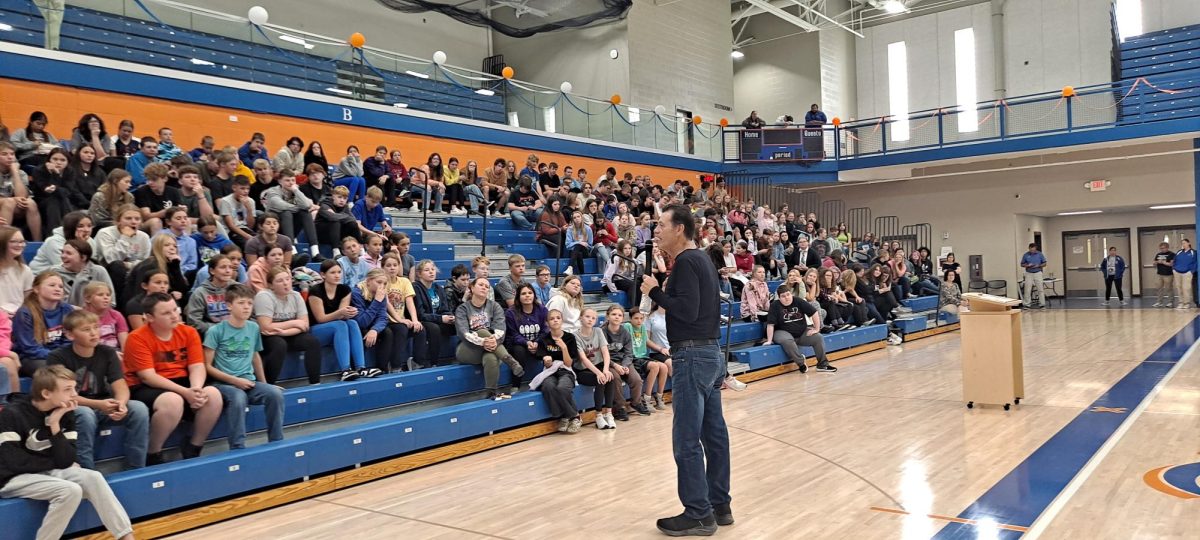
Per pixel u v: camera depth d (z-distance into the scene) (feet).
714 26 66.54
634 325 24.08
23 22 30.73
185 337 15.40
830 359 35.06
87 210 20.90
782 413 22.59
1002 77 67.00
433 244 31.32
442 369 20.47
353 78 41.55
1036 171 62.23
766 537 12.01
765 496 14.23
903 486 14.46
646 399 23.67
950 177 65.82
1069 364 29.55
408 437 17.56
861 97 74.54
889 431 19.39
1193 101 49.47
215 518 14.03
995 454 16.55
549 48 60.13
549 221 35.96
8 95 30.09
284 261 20.63
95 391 13.85
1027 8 65.92
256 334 16.75
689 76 63.00
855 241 58.44
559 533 12.62
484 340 20.62
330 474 16.07
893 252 53.16
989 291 63.57
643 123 57.31
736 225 46.16
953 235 65.82
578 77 58.85
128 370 14.70
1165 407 20.59
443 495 15.29
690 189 53.16
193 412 15.12
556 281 30.48
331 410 17.95
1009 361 21.43
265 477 14.89
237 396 15.58
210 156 27.58
